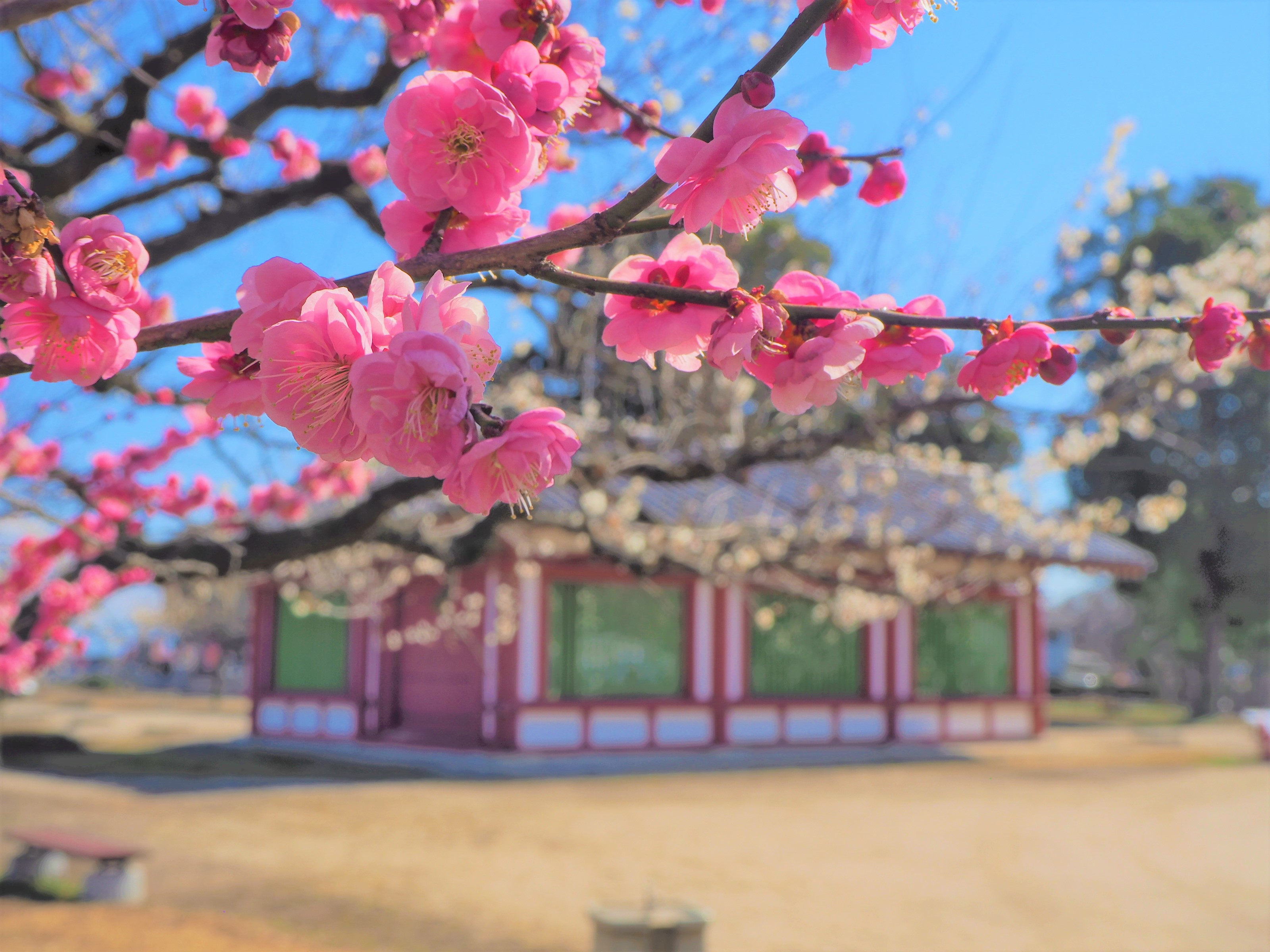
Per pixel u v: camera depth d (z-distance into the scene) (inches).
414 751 767.7
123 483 214.8
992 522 847.7
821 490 343.6
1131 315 57.6
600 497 274.8
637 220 51.7
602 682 762.8
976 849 444.1
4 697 245.8
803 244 314.0
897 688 872.3
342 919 309.7
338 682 871.7
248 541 197.8
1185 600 1555.1
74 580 226.4
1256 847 466.0
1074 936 306.8
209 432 218.8
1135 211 1365.7
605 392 297.0
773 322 49.4
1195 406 1455.5
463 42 61.1
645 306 54.9
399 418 37.4
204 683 1739.7
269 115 194.1
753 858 414.0
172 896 335.6
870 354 54.9
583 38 61.9
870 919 320.2
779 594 833.5
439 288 40.1
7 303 49.9
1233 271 362.9
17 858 345.4
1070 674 2123.5
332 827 466.6
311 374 39.8
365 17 94.5
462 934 296.4
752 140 45.0
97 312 48.7
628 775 673.6
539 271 51.1
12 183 50.0
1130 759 857.5
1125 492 1526.8
